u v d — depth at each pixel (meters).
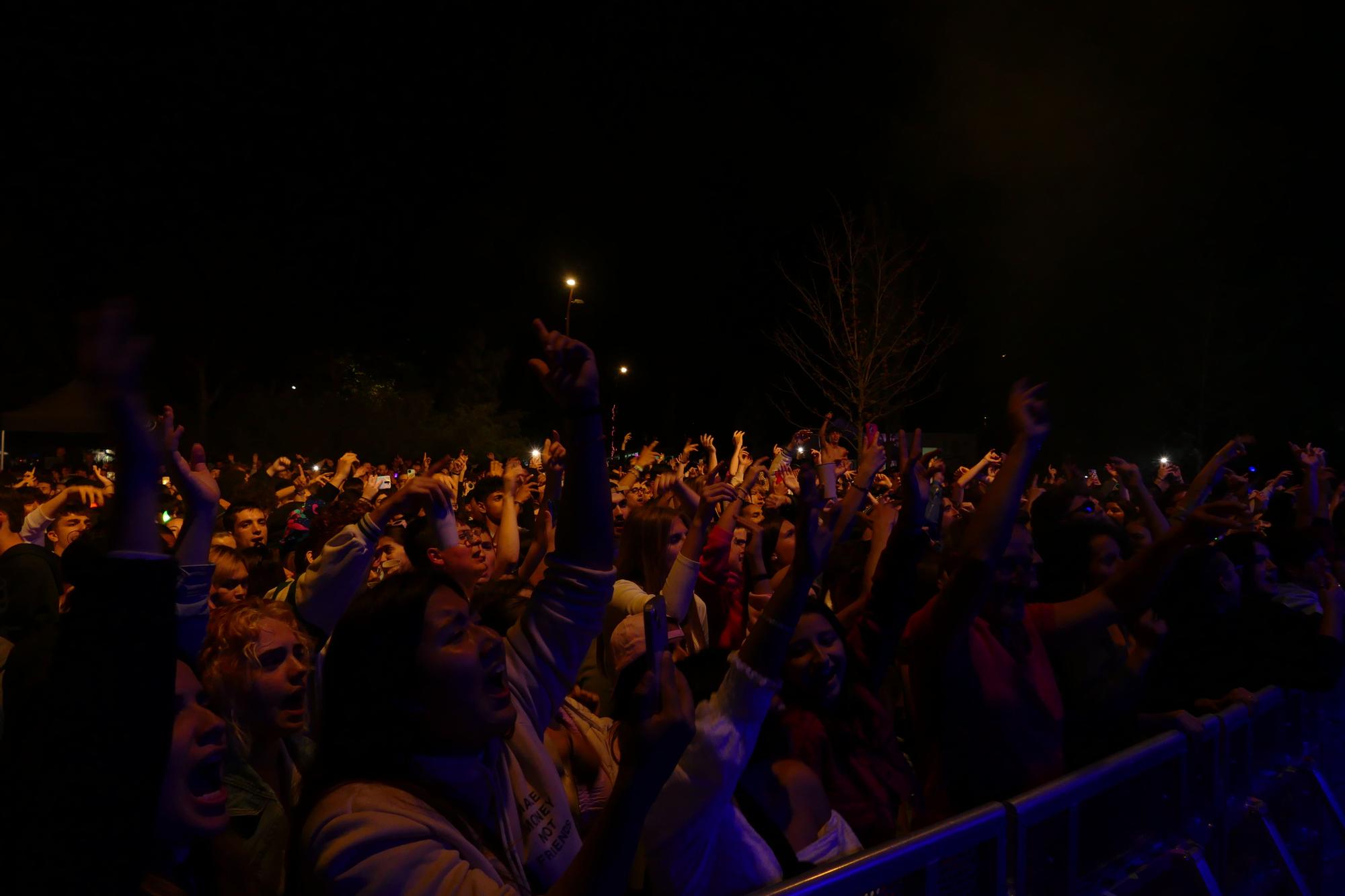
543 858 2.15
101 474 8.38
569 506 2.39
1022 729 3.22
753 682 2.57
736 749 2.55
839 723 3.24
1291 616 4.69
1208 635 4.59
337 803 1.77
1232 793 3.94
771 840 2.73
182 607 2.57
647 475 13.91
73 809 1.36
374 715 1.88
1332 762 5.02
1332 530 6.88
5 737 1.47
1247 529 5.01
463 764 1.94
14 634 4.86
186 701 1.88
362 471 16.20
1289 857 4.03
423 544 3.78
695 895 2.52
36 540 6.72
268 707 2.56
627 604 4.03
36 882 1.35
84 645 1.40
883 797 3.16
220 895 2.24
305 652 2.71
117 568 1.41
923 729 3.36
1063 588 4.40
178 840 1.83
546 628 2.35
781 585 2.66
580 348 2.41
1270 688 4.39
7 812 1.39
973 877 2.57
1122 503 10.11
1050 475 14.64
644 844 2.51
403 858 1.69
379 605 1.92
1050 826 2.84
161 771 1.42
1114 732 3.69
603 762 3.16
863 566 5.01
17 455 27.31
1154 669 4.61
